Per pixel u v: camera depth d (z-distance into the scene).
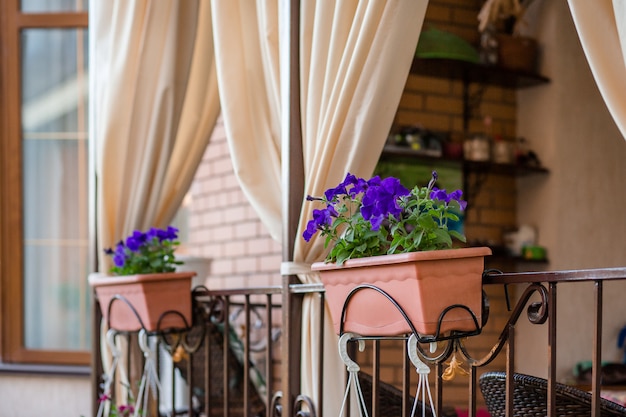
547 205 5.04
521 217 5.18
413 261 2.15
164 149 4.02
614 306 5.16
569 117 5.06
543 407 2.39
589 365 4.84
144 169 4.02
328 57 2.91
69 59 5.85
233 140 3.41
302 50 3.07
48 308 5.79
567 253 5.02
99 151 4.09
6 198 5.81
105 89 4.08
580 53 5.11
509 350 2.17
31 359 5.73
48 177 5.85
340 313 2.50
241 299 5.13
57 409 5.56
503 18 5.12
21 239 5.80
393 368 4.75
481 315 2.23
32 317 5.79
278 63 3.32
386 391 2.98
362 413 2.95
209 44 4.18
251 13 3.49
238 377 4.13
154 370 3.66
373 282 2.32
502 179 5.16
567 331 5.03
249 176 3.37
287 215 3.06
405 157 4.64
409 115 4.87
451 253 2.15
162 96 3.99
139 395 3.69
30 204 5.85
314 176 2.91
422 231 2.23
